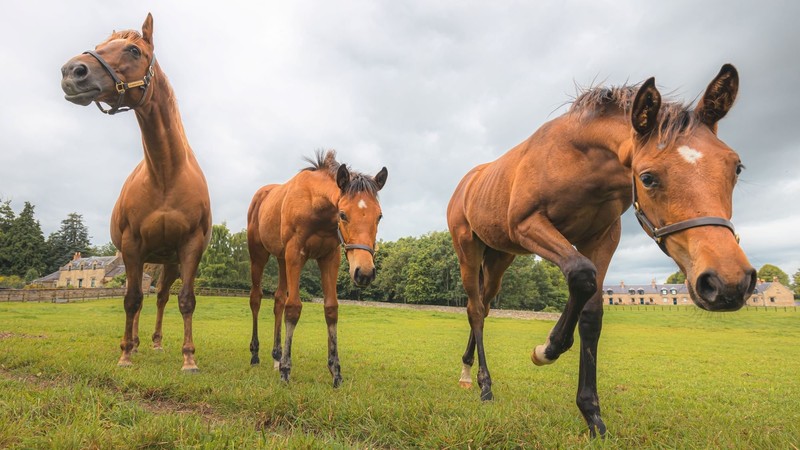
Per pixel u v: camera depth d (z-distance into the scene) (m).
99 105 4.93
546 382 6.56
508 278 62.28
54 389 3.40
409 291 62.47
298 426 3.14
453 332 17.95
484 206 4.13
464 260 5.11
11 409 2.82
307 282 64.50
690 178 2.25
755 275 2.02
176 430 2.58
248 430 2.74
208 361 6.33
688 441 2.99
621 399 5.26
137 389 3.96
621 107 3.03
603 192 3.14
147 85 5.06
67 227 89.94
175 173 5.61
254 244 7.11
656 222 2.45
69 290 36.78
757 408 5.15
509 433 2.81
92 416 2.74
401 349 10.63
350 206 5.08
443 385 5.63
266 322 20.11
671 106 2.48
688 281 2.22
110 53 4.80
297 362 7.04
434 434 2.83
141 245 5.79
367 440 2.91
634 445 2.92
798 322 35.53
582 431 3.08
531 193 3.35
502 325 26.30
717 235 2.11
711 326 30.98
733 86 2.36
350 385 4.58
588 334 3.08
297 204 5.55
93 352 6.17
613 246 3.56
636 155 2.56
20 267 75.56
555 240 3.08
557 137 3.35
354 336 14.38
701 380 7.62
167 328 13.69
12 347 6.14
